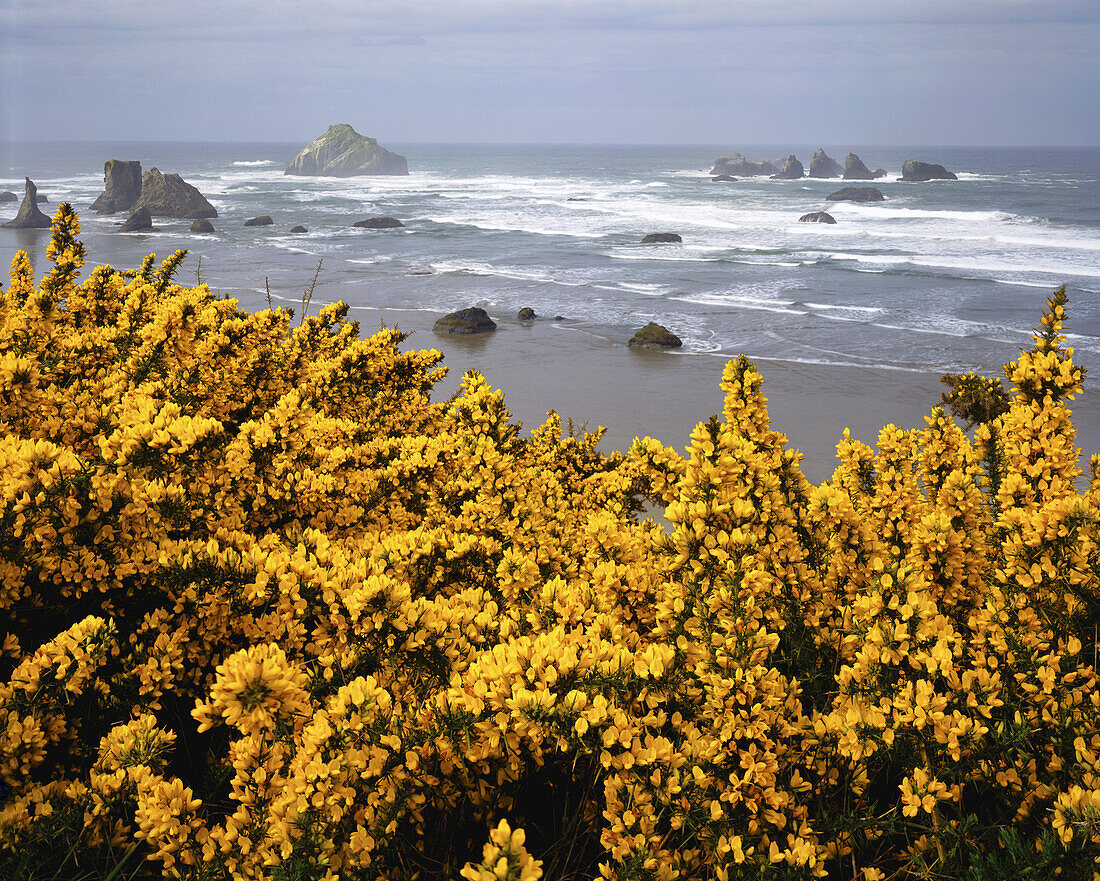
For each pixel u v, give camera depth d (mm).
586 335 33062
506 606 2863
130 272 7535
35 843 2115
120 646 2654
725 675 2186
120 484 2836
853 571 2893
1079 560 2576
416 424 5660
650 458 3566
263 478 3426
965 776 2213
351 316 36250
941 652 2217
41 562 2674
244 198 111312
